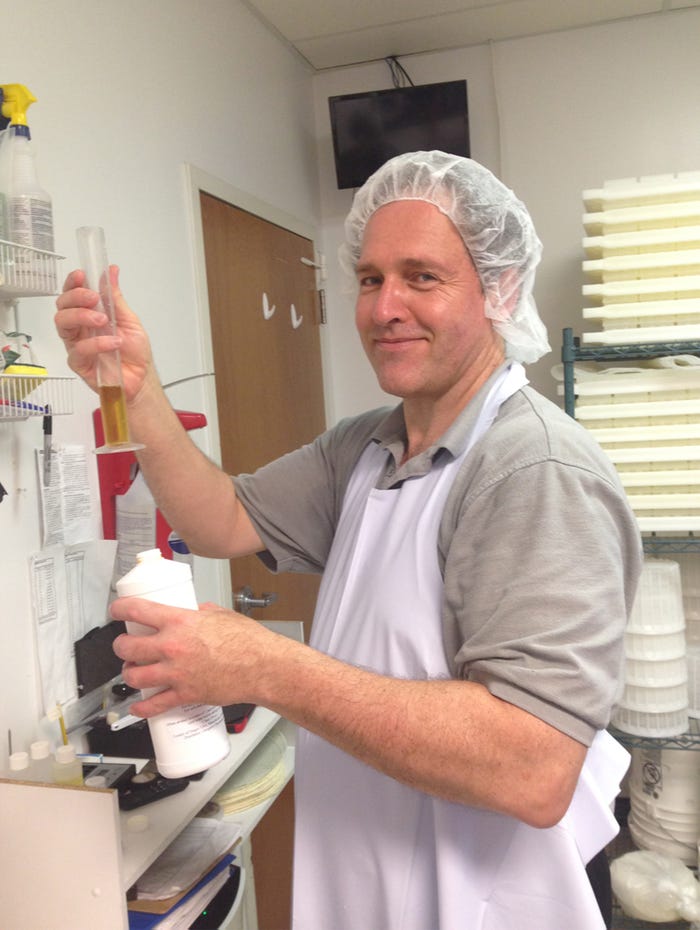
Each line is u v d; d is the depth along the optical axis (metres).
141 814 1.23
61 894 1.03
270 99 2.56
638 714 2.11
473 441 0.94
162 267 1.86
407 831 0.89
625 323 2.07
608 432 2.07
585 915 0.85
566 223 2.72
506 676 0.72
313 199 2.94
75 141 1.54
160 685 0.78
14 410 1.21
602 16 2.58
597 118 2.67
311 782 0.98
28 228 1.25
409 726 0.73
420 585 0.89
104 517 1.58
